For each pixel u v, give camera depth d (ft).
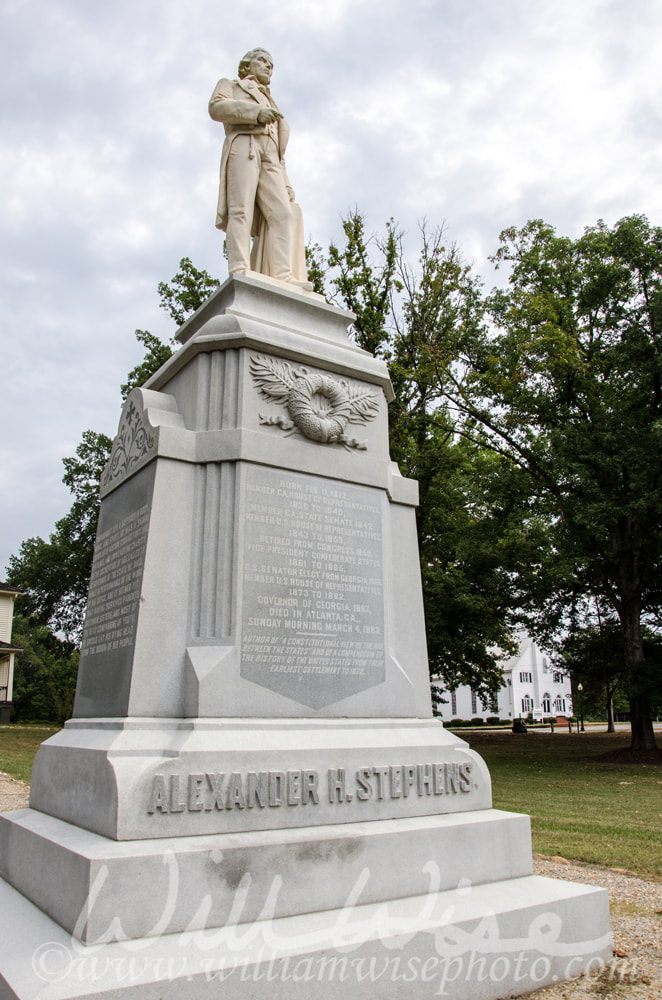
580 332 73.77
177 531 16.66
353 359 20.10
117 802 12.86
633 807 37.93
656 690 67.46
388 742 16.44
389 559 19.24
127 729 14.57
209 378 18.21
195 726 14.56
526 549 73.56
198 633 16.11
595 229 74.54
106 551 19.12
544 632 85.61
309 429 18.16
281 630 16.51
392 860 14.35
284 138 23.44
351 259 72.38
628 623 71.46
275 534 17.08
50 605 111.96
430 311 71.77
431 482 72.79
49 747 17.56
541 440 71.20
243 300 19.80
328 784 14.97
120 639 16.55
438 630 74.54
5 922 12.80
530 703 237.66
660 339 65.77
